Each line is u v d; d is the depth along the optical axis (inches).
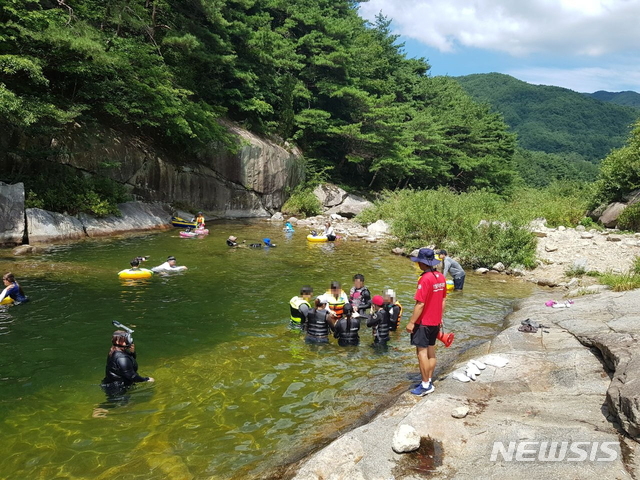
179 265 546.3
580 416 183.9
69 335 312.0
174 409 219.1
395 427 183.0
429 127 1611.7
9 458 177.3
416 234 741.9
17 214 601.3
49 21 633.6
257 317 368.8
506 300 463.2
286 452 185.5
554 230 770.2
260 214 1165.1
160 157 925.8
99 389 237.3
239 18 1141.7
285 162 1221.1
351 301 379.6
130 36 890.1
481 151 1893.5
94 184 743.1
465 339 337.7
